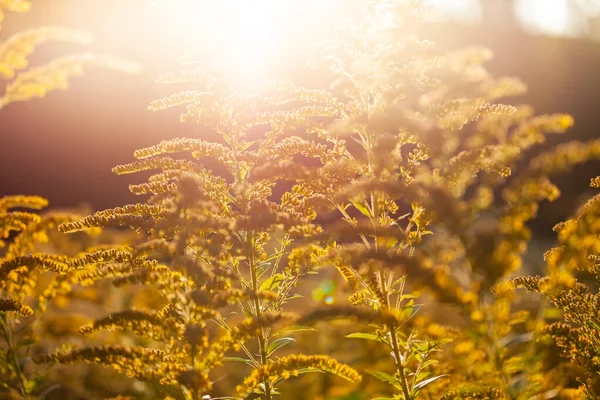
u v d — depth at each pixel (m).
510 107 3.07
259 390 3.60
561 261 2.97
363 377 5.31
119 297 6.61
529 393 2.88
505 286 2.85
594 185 3.34
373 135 3.38
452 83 2.86
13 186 17.58
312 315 2.96
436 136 2.85
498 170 3.01
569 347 3.14
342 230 3.18
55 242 6.39
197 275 3.03
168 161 3.69
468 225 2.66
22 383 3.86
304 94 3.67
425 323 2.94
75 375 5.71
